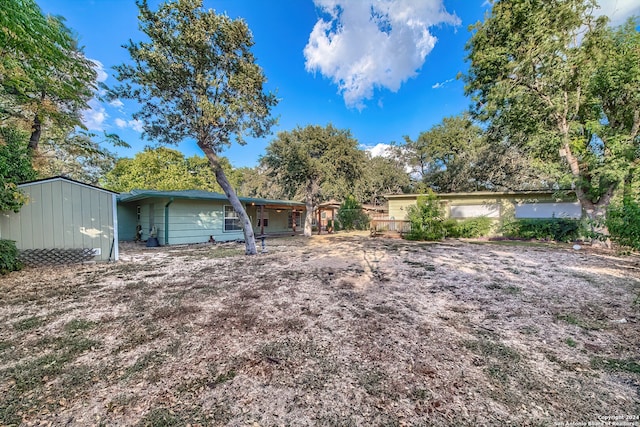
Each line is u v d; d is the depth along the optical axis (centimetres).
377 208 2238
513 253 782
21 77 595
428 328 283
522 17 859
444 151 2238
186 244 1069
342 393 180
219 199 1148
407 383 191
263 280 477
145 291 412
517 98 916
